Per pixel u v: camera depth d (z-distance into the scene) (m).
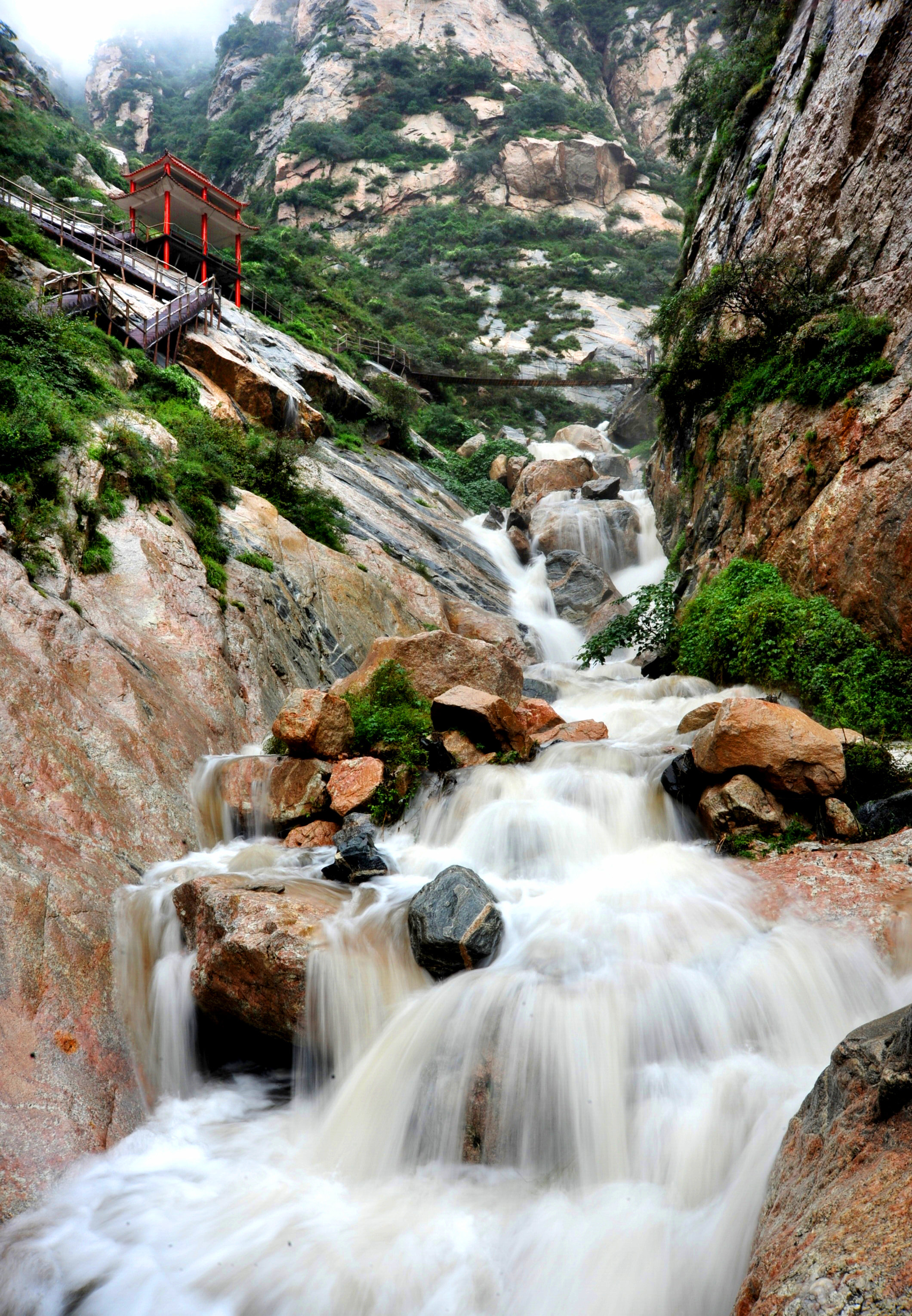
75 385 15.40
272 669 13.39
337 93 98.88
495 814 8.88
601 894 7.42
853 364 14.23
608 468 40.88
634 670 17.77
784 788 8.30
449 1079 5.74
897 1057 3.72
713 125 26.45
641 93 107.06
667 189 92.44
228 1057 7.42
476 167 88.75
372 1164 5.68
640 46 109.94
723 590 15.15
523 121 93.56
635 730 12.44
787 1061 5.54
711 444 19.22
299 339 38.31
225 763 9.92
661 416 24.83
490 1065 5.72
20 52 69.12
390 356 47.31
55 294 19.81
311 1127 6.21
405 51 100.00
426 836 9.38
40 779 7.74
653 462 29.97
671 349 21.58
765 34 23.59
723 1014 5.80
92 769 8.35
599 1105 5.45
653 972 6.12
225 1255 4.91
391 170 89.19
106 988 6.79
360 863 8.21
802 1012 5.79
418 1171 5.60
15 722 7.91
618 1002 5.88
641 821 9.07
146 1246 4.98
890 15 15.72
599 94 107.75
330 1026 6.25
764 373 17.14
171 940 7.45
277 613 14.66
